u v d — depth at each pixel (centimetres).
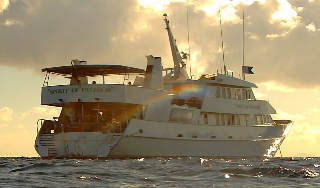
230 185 3052
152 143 5819
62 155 5856
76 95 5741
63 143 5850
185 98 6838
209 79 6969
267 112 7569
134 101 5809
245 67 7688
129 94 5769
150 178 3362
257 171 3700
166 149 5956
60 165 4447
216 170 3822
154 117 6034
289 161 6053
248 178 3369
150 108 6003
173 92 6906
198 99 6725
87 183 3108
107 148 5625
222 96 6981
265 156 7319
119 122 5784
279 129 7594
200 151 6322
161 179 3319
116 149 5625
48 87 5897
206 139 6369
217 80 6888
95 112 6116
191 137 6219
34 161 5422
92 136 5712
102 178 3350
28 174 3606
